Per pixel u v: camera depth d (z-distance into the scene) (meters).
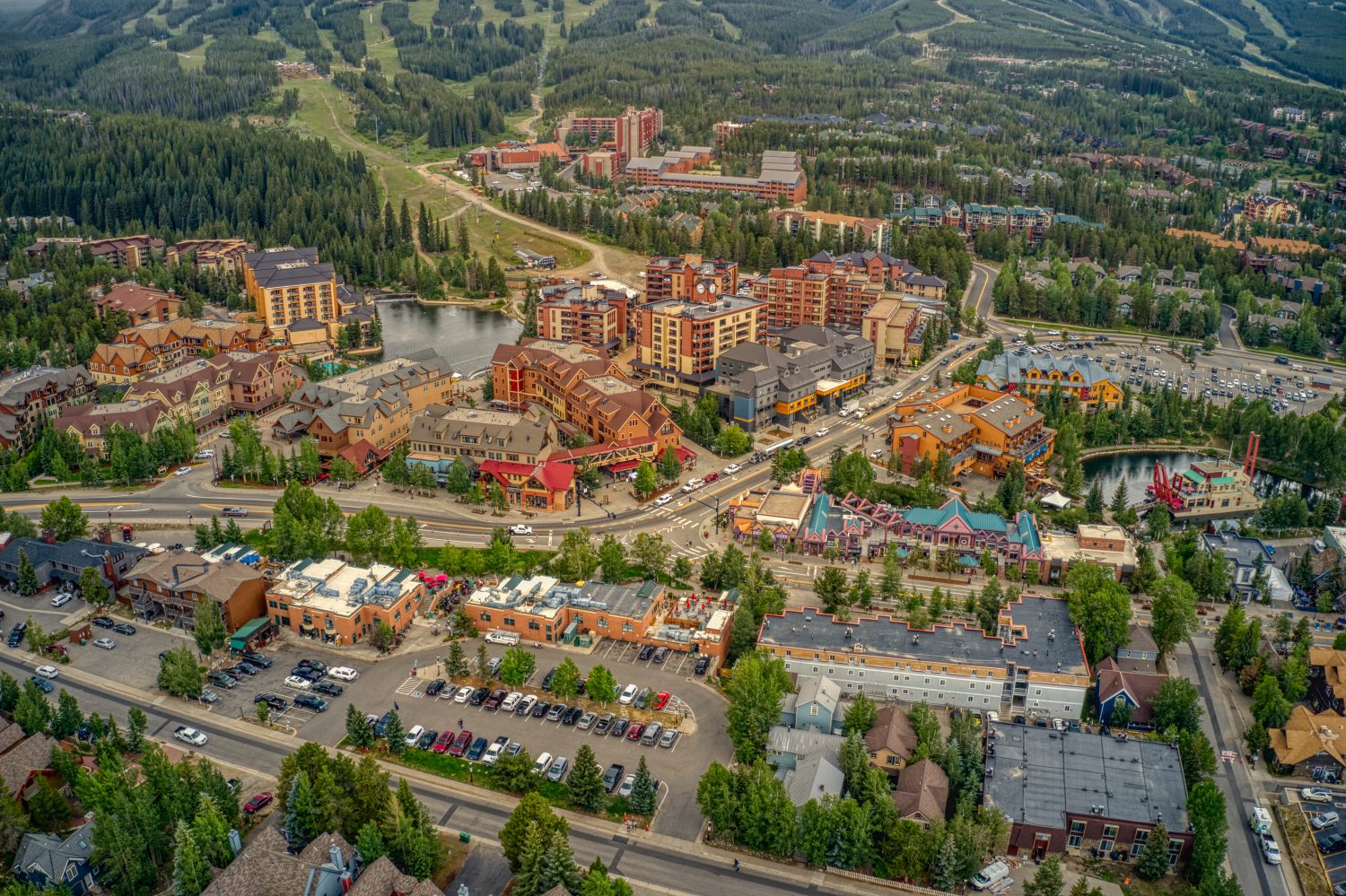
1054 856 177.62
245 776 195.50
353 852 169.75
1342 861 181.50
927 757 195.50
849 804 178.62
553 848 164.88
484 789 194.25
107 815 168.75
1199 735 198.75
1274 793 199.00
